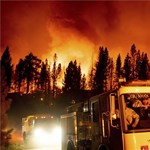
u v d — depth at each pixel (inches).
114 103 292.4
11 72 2108.8
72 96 1768.0
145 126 284.2
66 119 447.8
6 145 455.2
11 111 1592.0
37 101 1781.5
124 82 296.0
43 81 2293.3
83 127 383.2
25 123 967.6
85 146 374.9
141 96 292.8
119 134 288.5
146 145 276.5
